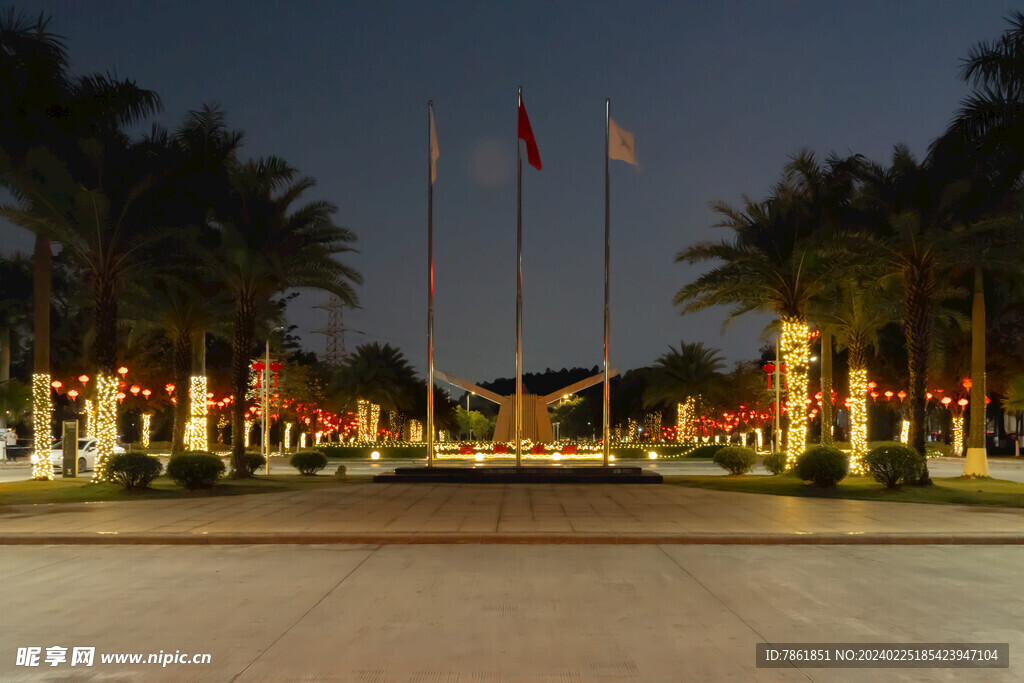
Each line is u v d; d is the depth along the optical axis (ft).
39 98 90.74
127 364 223.71
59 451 161.07
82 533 55.36
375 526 59.72
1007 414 232.94
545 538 54.60
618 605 34.24
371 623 30.91
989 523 61.62
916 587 38.45
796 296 114.11
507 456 190.90
